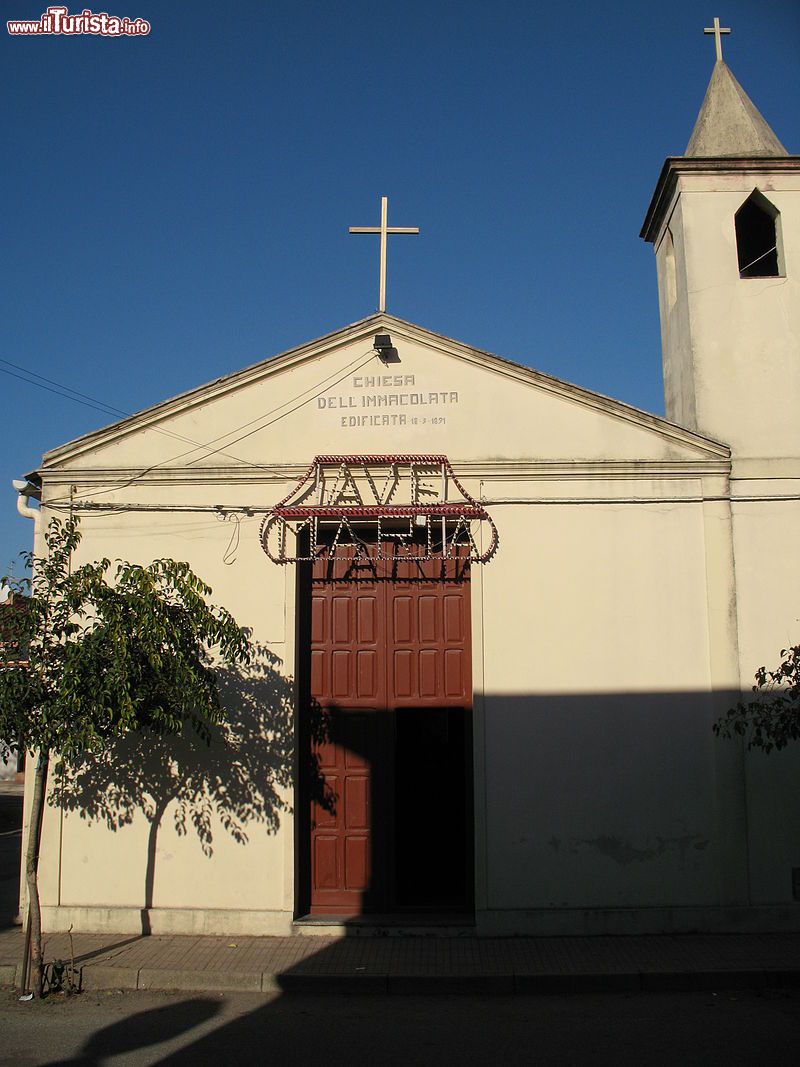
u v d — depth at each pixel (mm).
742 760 9867
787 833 9773
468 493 10336
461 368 10570
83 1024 7398
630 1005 7926
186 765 9984
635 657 10078
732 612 10141
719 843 9734
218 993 8305
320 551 10664
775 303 11031
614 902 9680
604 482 10367
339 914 10031
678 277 11609
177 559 10344
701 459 10359
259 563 10305
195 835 9898
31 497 11047
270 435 10523
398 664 10484
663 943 9297
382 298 10781
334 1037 7109
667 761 9906
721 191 11328
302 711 10375
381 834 10211
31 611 8117
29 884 8266
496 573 10227
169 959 8805
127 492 10477
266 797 9906
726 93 12102
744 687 10047
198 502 10430
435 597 10578
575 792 9844
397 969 8531
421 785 10367
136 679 8172
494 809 9820
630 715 9977
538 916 9625
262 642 10156
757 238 12227
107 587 8328
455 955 8969
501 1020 7539
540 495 10344
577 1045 6898
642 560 10242
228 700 10070
